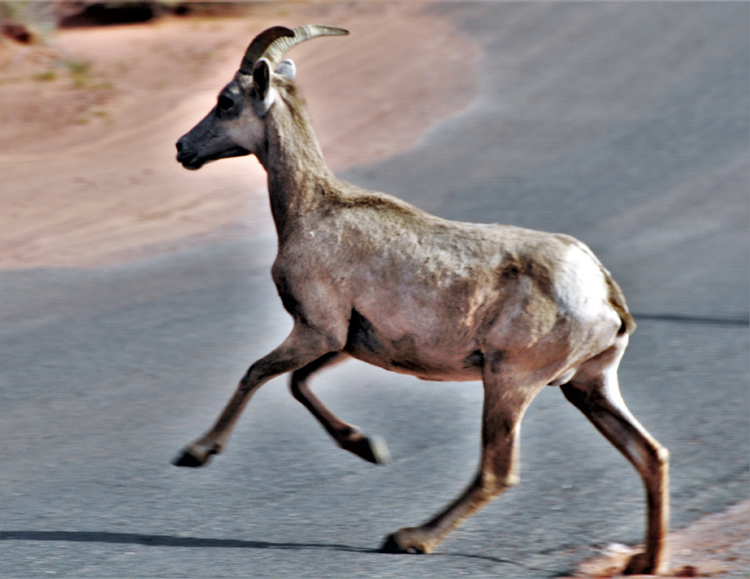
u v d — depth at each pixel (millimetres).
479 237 17031
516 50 91438
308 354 17531
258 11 109562
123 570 16375
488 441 16938
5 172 61969
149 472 21516
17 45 88812
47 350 31109
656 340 31453
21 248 46500
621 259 41656
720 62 83562
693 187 54188
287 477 21266
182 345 31500
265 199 55906
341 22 103688
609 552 17656
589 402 17812
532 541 18047
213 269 42062
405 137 68812
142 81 83938
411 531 17234
